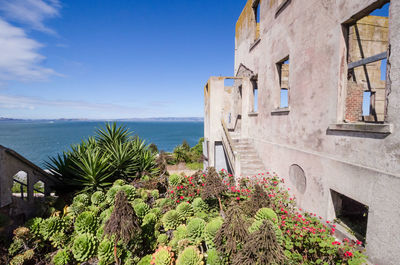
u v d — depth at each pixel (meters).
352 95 5.70
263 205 4.00
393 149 2.83
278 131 6.20
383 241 2.96
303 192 4.99
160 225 4.02
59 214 4.66
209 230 3.12
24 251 3.47
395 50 2.84
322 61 4.33
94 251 3.23
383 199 2.96
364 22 7.37
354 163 3.51
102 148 7.47
